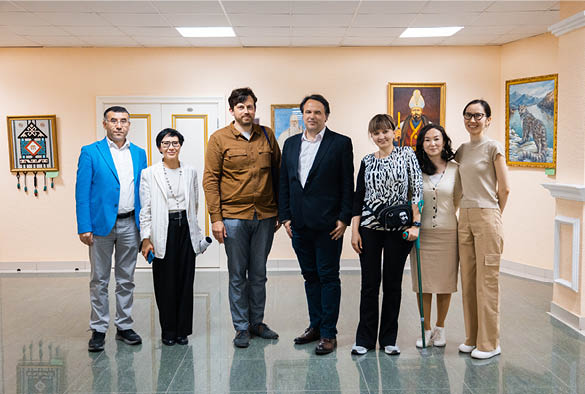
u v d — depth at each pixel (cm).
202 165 607
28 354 338
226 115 604
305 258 346
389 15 472
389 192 315
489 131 605
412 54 601
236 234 347
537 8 450
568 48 392
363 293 332
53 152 602
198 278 562
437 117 602
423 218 333
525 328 383
